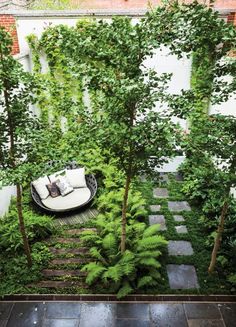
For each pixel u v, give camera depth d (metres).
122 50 4.02
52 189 7.67
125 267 5.10
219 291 5.16
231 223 6.22
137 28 3.89
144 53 4.02
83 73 4.08
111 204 7.02
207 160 4.32
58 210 7.10
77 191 7.95
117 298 5.06
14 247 6.01
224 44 3.88
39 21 8.52
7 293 5.19
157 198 7.84
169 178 8.76
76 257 6.00
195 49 4.02
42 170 4.44
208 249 6.07
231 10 7.73
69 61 4.27
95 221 6.51
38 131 4.68
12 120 4.60
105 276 5.05
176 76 8.94
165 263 5.78
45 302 5.06
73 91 8.91
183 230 6.65
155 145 4.20
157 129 4.06
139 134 4.10
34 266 5.67
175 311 4.87
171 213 7.23
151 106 4.25
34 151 4.66
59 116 8.88
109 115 4.37
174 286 5.29
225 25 3.71
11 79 4.24
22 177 4.21
